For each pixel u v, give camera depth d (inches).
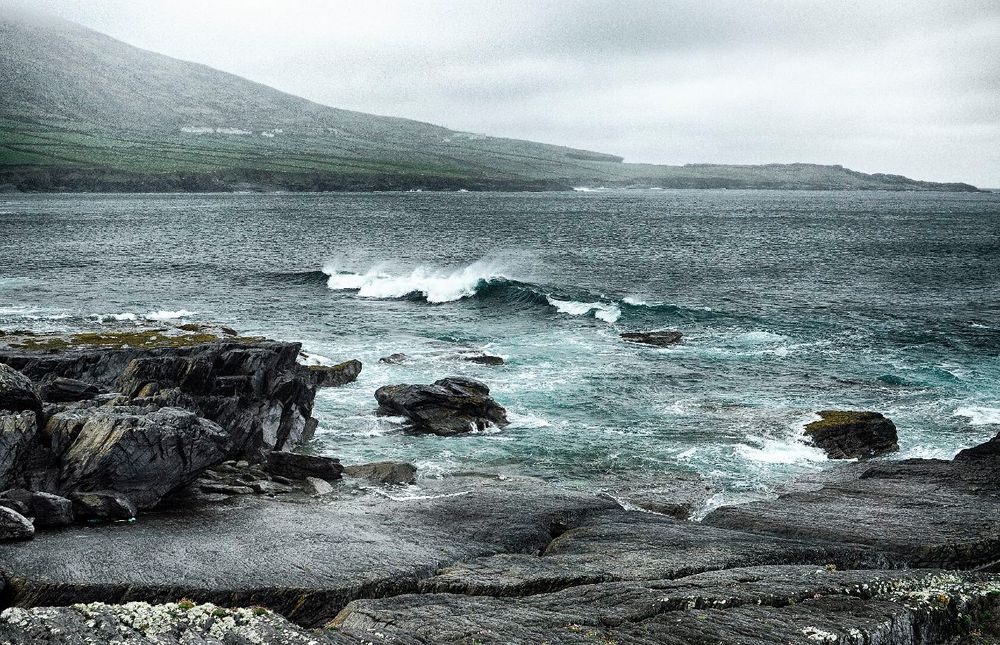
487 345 2140.7
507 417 1531.7
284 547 904.9
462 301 2844.5
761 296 3002.0
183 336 1716.3
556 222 7308.1
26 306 2630.4
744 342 2185.0
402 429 1482.5
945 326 2386.8
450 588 792.3
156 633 609.9
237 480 1184.8
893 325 2407.7
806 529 992.2
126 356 1424.7
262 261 4037.9
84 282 3230.8
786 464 1306.6
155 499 1061.8
